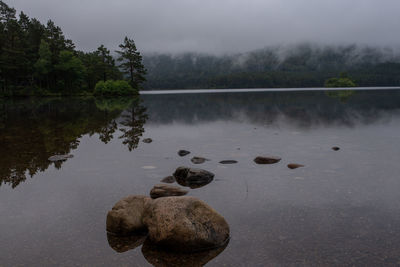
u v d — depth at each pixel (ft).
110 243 12.17
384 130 39.37
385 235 12.17
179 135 37.70
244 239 12.14
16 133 40.22
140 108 84.89
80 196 16.98
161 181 19.52
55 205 15.74
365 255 10.82
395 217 13.76
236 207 15.14
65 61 229.86
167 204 12.65
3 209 15.26
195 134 38.27
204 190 17.70
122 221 12.91
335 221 13.46
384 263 10.33
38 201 16.29
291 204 15.39
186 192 17.24
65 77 234.58
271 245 11.65
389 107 75.66
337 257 10.73
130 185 18.79
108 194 17.25
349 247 11.35
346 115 57.98
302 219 13.71
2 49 196.44
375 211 14.43
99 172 21.61
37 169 22.45
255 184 18.60
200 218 12.28
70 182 19.42
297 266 10.29
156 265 10.61
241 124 47.06
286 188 17.75
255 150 28.32
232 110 73.05
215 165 23.21
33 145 31.83
